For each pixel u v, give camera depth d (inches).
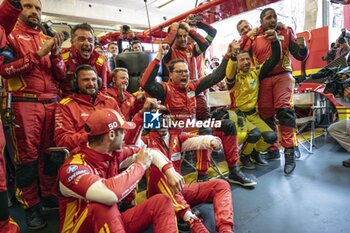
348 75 112.1
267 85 125.3
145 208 56.5
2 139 64.5
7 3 71.9
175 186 63.2
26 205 82.0
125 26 168.9
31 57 76.7
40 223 83.0
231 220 67.1
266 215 80.7
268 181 107.6
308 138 169.5
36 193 84.8
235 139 105.3
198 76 149.4
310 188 97.8
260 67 124.6
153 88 89.2
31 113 80.8
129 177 52.9
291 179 107.9
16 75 76.8
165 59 126.3
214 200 73.2
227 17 145.1
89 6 340.5
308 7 247.0
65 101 76.1
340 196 89.7
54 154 64.2
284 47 120.9
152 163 67.1
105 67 98.7
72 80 78.1
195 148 85.3
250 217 80.2
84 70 76.4
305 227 72.7
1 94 91.0
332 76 118.3
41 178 93.0
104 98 81.7
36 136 82.9
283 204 86.9
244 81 122.0
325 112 192.7
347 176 106.9
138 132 75.2
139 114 75.6
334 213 78.7
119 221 51.1
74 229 52.1
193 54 131.5
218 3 124.3
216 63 239.6
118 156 60.4
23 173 81.3
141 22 387.2
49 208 95.0
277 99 121.8
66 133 71.5
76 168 51.4
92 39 90.2
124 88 108.6
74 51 92.2
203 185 76.8
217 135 106.0
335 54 184.4
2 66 74.7
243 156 124.5
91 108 77.7
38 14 85.0
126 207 87.7
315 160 129.6
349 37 180.2
